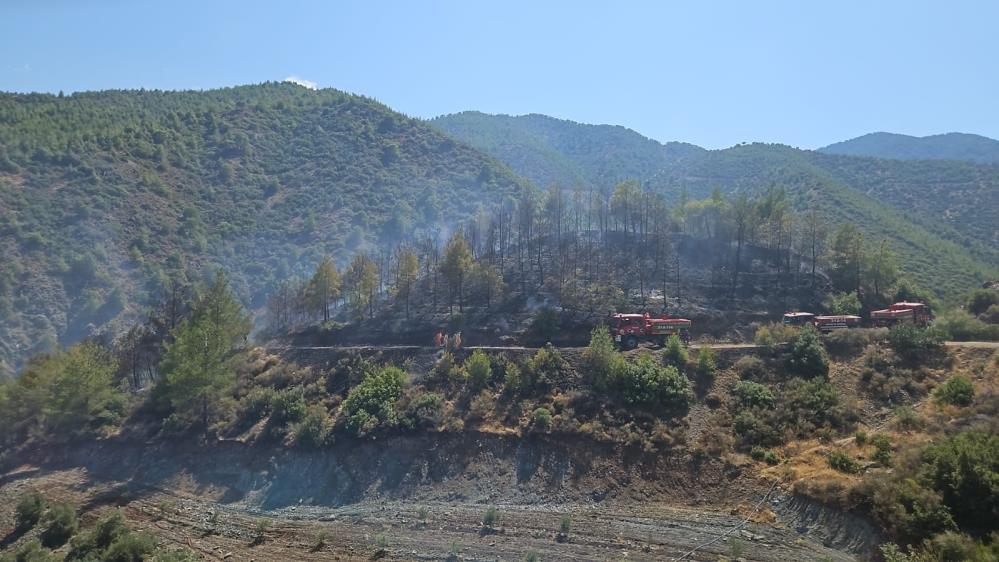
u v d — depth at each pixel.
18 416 71.56
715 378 58.56
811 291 78.81
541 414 55.09
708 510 44.56
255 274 144.12
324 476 55.50
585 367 61.38
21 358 104.06
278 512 52.25
